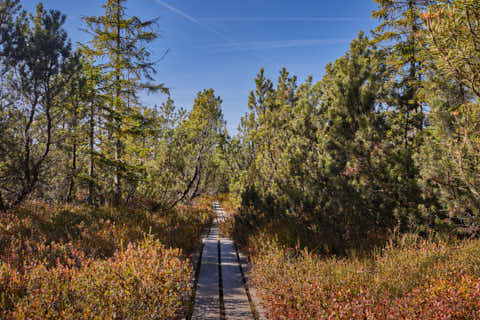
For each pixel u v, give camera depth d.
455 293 3.34
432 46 4.62
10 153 10.12
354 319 3.34
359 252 6.15
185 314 4.56
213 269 7.09
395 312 3.22
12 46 9.75
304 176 8.91
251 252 7.82
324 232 7.63
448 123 5.23
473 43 4.18
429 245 5.51
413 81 8.49
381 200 7.43
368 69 7.88
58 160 12.47
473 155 5.10
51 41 10.19
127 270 4.39
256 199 11.98
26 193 10.97
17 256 5.21
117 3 12.49
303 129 9.59
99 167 12.86
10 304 3.53
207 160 17.17
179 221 11.68
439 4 4.52
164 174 13.67
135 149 13.59
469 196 5.57
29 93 10.11
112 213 10.87
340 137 7.91
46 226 8.20
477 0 3.96
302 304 4.03
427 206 6.66
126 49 12.81
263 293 5.00
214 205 25.86
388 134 8.38
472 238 5.91
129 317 3.48
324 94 10.09
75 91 11.07
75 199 14.80
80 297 3.58
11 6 9.87
